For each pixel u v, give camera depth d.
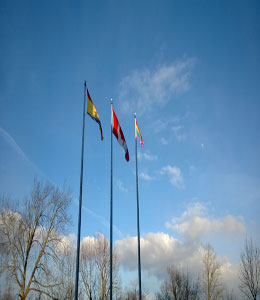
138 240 28.80
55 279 31.16
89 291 41.81
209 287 53.00
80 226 23.22
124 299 51.75
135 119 34.00
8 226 30.91
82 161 25.61
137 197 30.64
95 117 28.83
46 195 33.62
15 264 29.70
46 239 31.78
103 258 45.31
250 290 35.88
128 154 32.62
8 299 29.09
